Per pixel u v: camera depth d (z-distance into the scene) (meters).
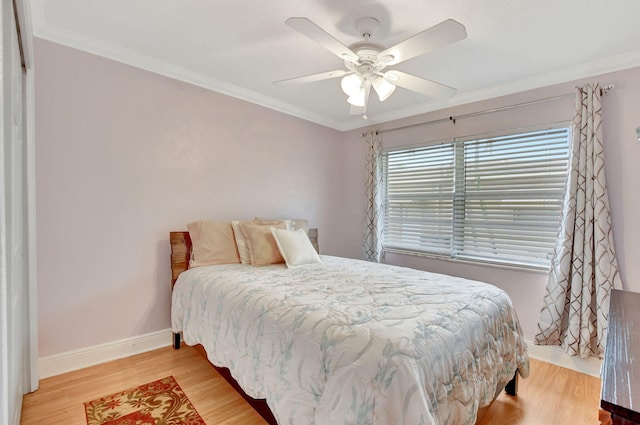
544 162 2.58
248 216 3.14
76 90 2.13
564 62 2.32
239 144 3.06
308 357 1.28
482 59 2.30
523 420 1.74
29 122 1.89
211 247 2.57
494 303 1.74
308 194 3.72
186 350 2.50
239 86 2.92
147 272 2.47
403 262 3.55
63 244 2.09
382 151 3.75
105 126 2.26
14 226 1.29
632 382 0.74
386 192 3.74
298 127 3.61
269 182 3.32
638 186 2.15
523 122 2.68
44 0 1.73
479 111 2.94
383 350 1.14
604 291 2.17
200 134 2.77
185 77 2.63
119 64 2.31
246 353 1.60
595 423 1.72
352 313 1.41
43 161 2.01
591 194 2.25
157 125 2.51
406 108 3.42
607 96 2.27
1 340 0.73
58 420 1.66
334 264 2.64
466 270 3.04
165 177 2.56
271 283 1.95
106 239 2.27
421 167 3.41
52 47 2.03
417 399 1.05
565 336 2.36
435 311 1.47
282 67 2.53
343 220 4.12
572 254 2.32
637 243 2.15
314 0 1.69
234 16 1.86
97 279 2.24
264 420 1.69
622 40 2.02
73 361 2.14
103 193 2.25
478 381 1.40
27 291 1.89
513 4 1.68
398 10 1.75
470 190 3.03
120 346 2.35
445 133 3.20
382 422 1.03
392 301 1.59
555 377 2.21
